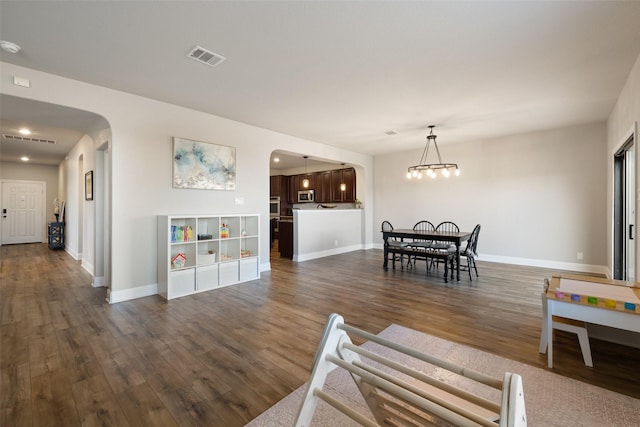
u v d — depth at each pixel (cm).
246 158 484
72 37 236
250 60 275
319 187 922
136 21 216
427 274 492
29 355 225
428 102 386
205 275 399
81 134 530
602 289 219
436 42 245
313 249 650
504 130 532
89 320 295
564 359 220
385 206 770
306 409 107
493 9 203
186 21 217
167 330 271
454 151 645
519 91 349
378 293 384
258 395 179
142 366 211
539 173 546
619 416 160
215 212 443
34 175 870
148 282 379
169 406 169
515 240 573
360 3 197
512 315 306
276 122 476
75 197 631
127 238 360
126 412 164
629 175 388
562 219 525
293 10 204
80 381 192
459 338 254
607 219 475
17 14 205
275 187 1021
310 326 280
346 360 119
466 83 325
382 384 97
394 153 750
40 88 295
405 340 251
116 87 337
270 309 326
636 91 282
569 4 198
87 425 154
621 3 196
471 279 456
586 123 492
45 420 157
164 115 387
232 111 421
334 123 481
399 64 282
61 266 547
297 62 279
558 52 261
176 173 397
